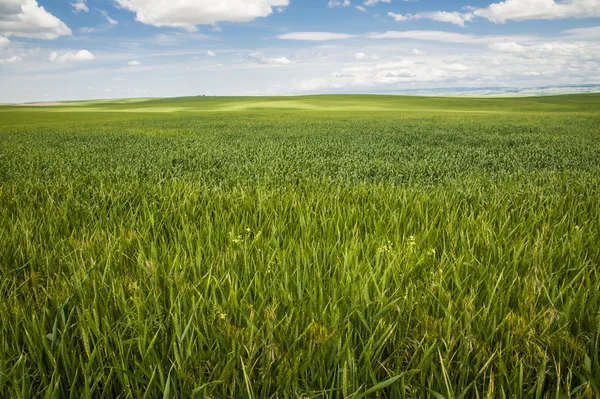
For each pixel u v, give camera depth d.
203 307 2.56
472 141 19.98
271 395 2.02
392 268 3.07
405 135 23.52
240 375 2.12
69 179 8.23
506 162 11.52
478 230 4.17
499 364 2.06
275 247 3.73
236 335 2.25
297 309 2.56
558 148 15.91
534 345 2.20
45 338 2.21
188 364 2.10
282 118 48.25
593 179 7.68
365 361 2.07
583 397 1.92
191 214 5.16
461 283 2.92
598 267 3.35
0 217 5.01
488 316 2.52
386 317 2.50
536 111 67.69
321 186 7.29
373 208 5.21
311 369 2.12
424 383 2.07
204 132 26.95
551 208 5.26
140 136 23.62
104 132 27.45
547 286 2.97
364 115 55.38
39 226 4.57
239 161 11.55
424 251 3.51
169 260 3.37
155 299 2.58
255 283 2.91
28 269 3.41
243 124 36.62
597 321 2.35
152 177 8.66
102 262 3.37
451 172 9.52
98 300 2.66
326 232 4.33
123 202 6.07
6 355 2.21
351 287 2.80
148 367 2.12
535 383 2.08
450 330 2.25
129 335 2.41
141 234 4.13
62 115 61.91
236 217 4.79
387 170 9.55
